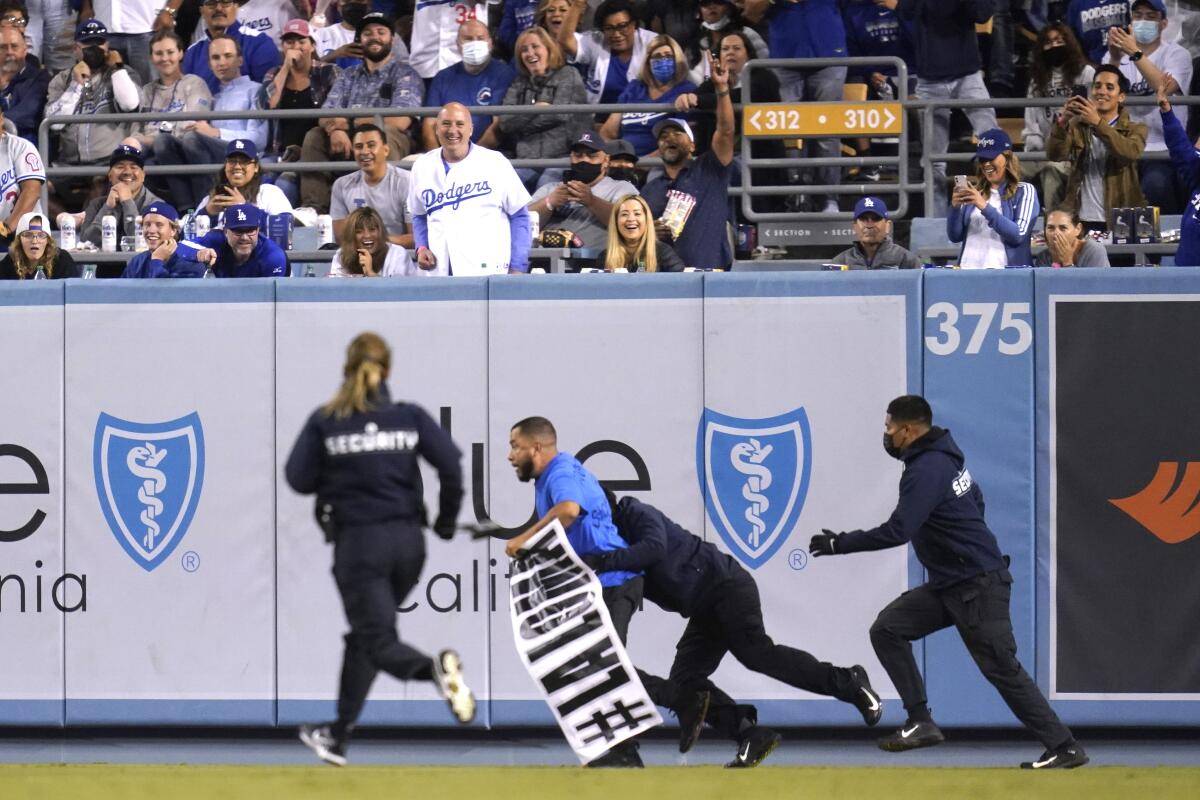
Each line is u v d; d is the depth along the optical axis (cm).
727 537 3694
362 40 5262
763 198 4959
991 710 3641
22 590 3791
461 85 5188
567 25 5281
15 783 3167
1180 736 3734
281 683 3738
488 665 3716
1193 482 3641
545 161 4788
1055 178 4722
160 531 3772
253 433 3762
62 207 5362
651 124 5012
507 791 3131
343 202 4781
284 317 3759
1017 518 3659
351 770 3144
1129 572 3647
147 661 3759
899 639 3306
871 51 5344
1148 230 4425
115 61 5409
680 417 3709
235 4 5659
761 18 5250
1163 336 3650
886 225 4184
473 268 4194
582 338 3722
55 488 3794
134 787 3159
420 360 3744
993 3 5050
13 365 3800
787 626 3684
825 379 3688
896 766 3219
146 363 3784
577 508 3177
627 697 3269
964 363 3672
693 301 3709
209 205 4506
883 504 3669
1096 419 3659
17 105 5647
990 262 4191
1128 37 4650
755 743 3275
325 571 3734
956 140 5200
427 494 3728
